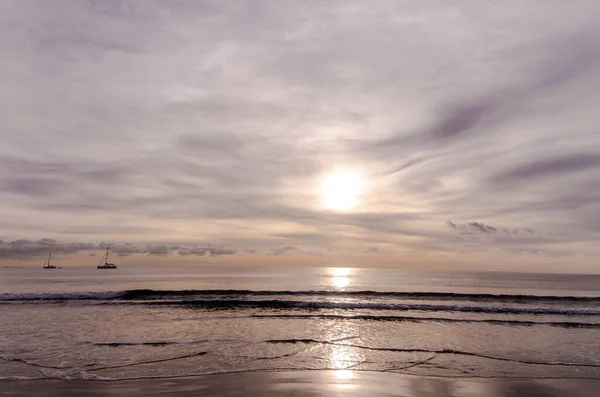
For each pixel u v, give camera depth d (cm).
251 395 802
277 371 967
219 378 908
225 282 4994
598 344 1330
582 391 870
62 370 957
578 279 8400
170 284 4431
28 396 780
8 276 6375
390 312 2056
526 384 906
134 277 6206
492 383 909
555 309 2217
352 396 806
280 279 6138
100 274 7562
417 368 1015
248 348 1201
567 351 1227
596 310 2166
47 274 7488
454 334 1469
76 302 2314
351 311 2073
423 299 2734
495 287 4859
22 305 2162
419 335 1441
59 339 1301
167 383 870
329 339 1345
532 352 1206
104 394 795
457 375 960
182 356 1098
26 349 1166
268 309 2095
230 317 1812
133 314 1873
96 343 1247
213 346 1220
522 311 2159
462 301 2647
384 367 1016
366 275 9219
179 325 1588
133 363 1024
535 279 8062
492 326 1653
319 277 7506
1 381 872
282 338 1352
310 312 2008
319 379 912
